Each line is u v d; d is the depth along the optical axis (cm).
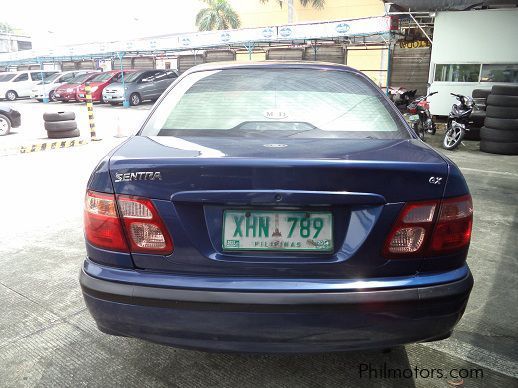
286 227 164
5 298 298
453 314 169
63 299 297
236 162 161
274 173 159
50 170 698
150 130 226
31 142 1025
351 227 163
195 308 163
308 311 160
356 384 211
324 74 263
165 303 164
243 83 253
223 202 161
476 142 959
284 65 271
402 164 163
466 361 229
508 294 297
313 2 3136
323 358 230
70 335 254
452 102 1225
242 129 219
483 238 396
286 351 166
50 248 386
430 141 979
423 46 1673
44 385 212
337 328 162
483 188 570
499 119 810
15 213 481
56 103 2350
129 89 2053
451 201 168
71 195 550
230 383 212
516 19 1120
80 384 213
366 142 204
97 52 2348
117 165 171
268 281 163
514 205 495
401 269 167
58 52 2553
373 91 254
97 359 232
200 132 219
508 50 1147
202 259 166
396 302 162
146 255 169
